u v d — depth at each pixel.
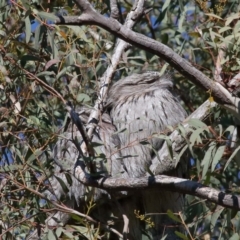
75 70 10.71
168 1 10.95
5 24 10.12
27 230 10.05
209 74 11.85
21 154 10.09
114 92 11.24
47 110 10.46
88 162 8.61
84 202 10.44
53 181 10.66
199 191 8.16
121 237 9.40
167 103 10.86
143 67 12.18
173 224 10.53
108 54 10.31
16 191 9.55
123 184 8.48
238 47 9.33
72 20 7.95
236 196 8.05
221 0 10.12
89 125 9.49
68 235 9.36
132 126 10.67
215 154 8.73
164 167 9.78
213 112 9.37
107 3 10.86
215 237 11.00
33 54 10.27
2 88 10.28
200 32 10.15
